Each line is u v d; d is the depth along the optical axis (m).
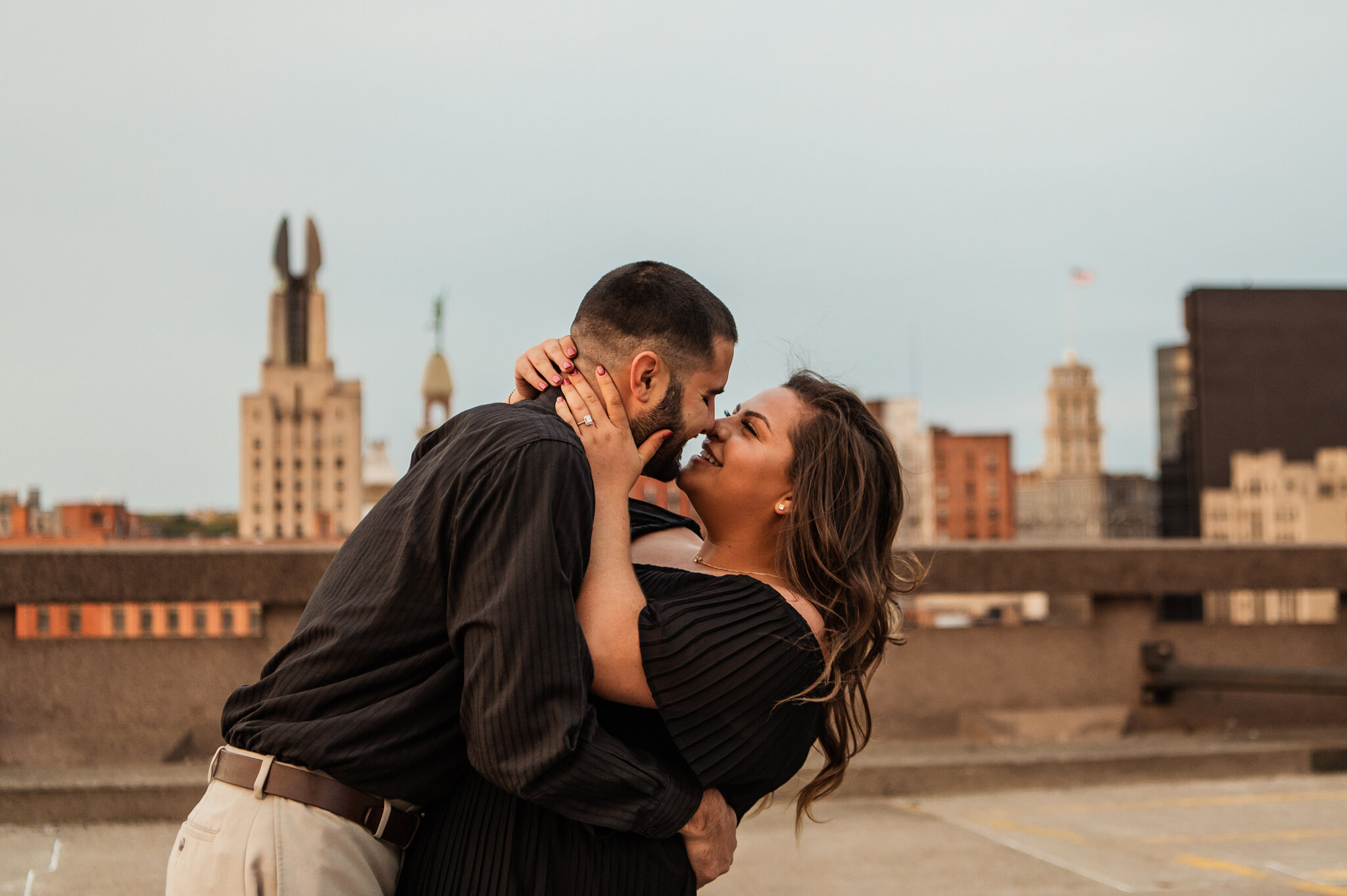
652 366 1.70
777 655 1.66
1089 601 5.55
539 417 1.61
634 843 1.61
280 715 1.57
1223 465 99.06
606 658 1.59
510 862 1.58
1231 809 4.43
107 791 3.85
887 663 5.23
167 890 1.63
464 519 1.52
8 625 4.38
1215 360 99.75
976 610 65.19
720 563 1.92
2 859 3.41
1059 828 4.11
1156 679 5.44
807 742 1.79
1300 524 97.44
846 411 1.88
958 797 4.60
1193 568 5.47
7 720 4.36
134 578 4.41
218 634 4.56
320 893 1.51
